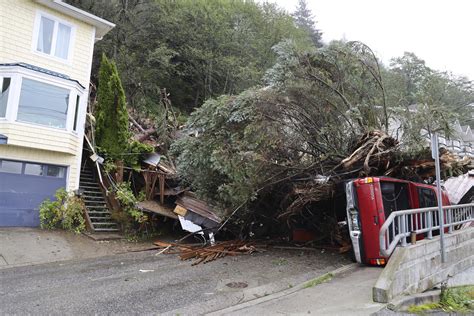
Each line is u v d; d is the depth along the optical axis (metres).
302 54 9.59
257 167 9.38
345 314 4.59
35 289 6.44
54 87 12.59
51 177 12.66
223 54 28.89
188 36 28.23
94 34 14.75
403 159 8.98
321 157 9.54
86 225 12.19
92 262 8.99
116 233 12.36
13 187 11.78
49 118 12.42
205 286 6.54
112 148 14.30
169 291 6.22
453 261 7.77
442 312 5.62
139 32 26.33
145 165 14.77
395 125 10.29
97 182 14.44
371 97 10.34
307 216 11.09
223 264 8.59
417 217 7.48
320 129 9.55
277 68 9.41
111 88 14.94
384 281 5.22
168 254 10.10
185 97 29.98
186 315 4.97
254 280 6.94
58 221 11.85
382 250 5.91
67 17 13.93
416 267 6.11
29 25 12.84
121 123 14.55
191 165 10.84
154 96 26.78
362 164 8.92
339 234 10.26
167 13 28.33
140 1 27.14
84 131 14.23
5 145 11.56
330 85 9.57
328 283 6.27
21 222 11.76
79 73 14.09
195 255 9.58
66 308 5.34
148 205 12.93
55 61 13.41
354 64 10.02
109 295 6.00
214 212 12.24
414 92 10.34
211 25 28.58
